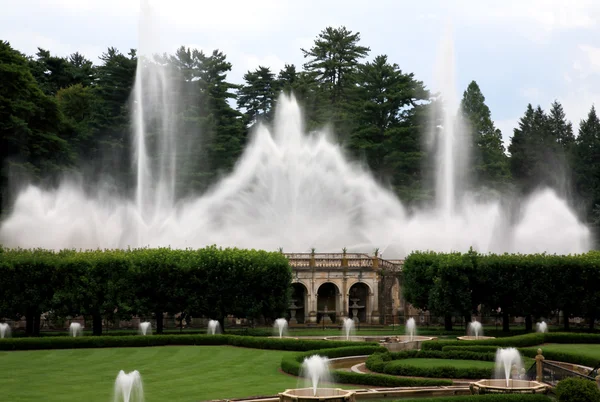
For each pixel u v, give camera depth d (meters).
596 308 68.38
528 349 45.84
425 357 46.38
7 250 67.25
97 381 37.50
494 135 122.94
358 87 118.75
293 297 83.12
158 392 34.19
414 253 76.75
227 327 73.81
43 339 51.75
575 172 130.50
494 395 29.36
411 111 115.44
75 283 62.56
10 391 34.25
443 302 68.94
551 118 149.12
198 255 65.62
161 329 64.38
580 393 27.22
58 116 94.12
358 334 66.31
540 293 68.06
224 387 35.69
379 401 32.94
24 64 91.06
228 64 116.88
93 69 125.12
